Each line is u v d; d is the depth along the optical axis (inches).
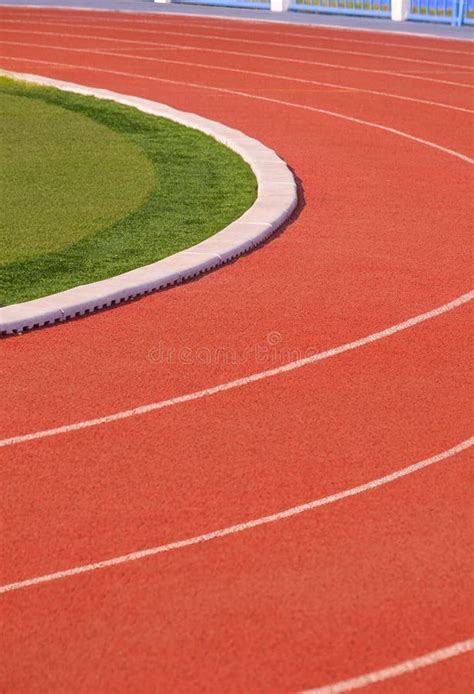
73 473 504.1
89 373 606.9
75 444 530.0
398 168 1072.8
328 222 893.8
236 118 1306.6
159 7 2480.3
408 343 650.2
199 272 765.3
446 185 1010.7
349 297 722.8
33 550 447.5
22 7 2544.3
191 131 1235.9
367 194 978.7
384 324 677.9
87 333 661.9
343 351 637.9
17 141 1195.9
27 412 562.3
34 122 1293.1
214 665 381.1
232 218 903.1
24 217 907.4
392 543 451.2
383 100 1421.0
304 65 1697.8
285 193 949.8
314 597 417.1
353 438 536.1
